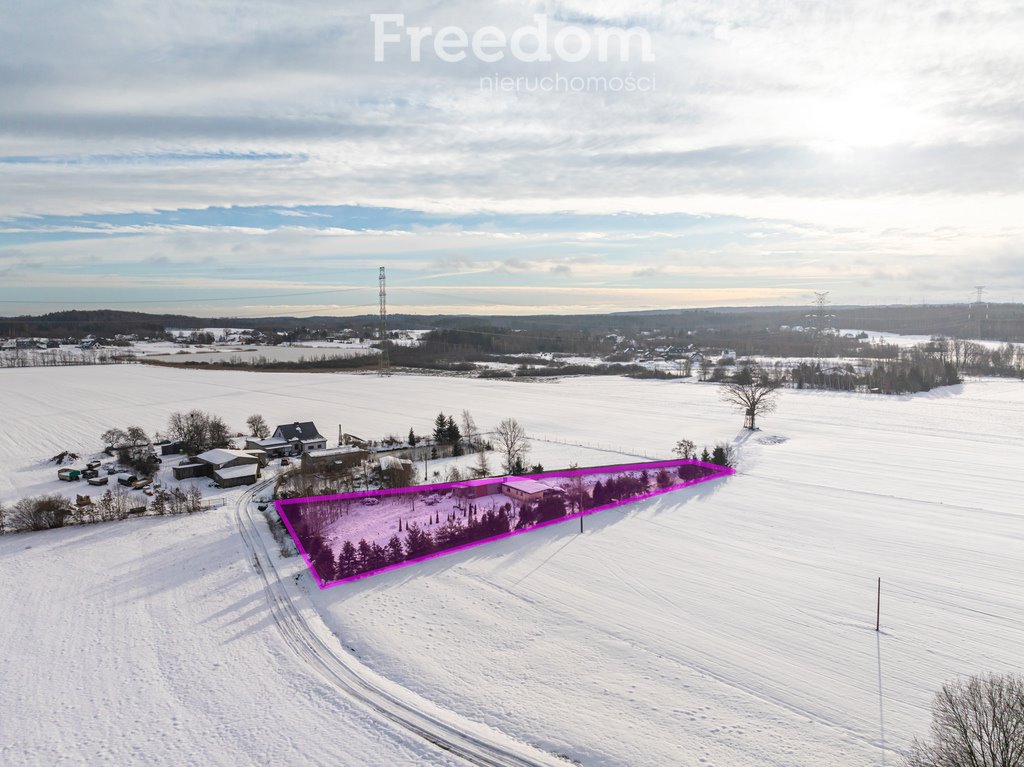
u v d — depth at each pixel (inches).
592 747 1173.1
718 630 1558.8
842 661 1417.3
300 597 1777.8
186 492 2738.7
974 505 2524.6
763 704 1277.1
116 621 1656.0
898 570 1892.2
